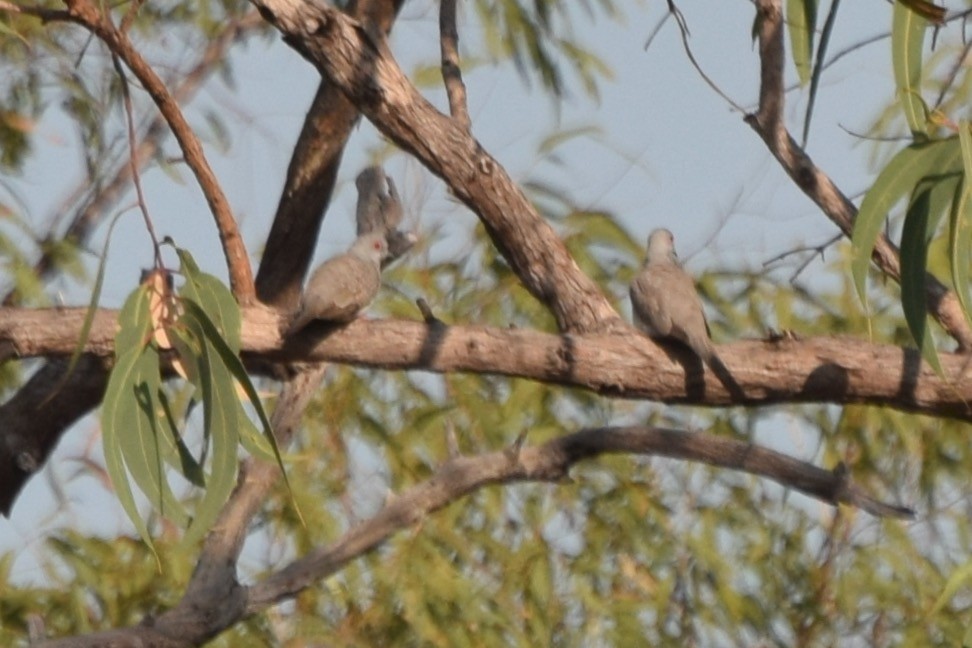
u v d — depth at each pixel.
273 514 14.03
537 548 14.19
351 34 9.95
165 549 13.59
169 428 9.00
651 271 10.94
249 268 9.80
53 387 13.07
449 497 11.30
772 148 10.10
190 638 10.92
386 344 9.66
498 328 9.71
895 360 9.48
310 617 13.60
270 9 9.88
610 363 9.63
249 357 9.82
